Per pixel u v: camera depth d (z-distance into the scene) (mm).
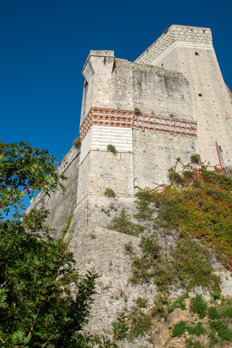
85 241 18234
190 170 24219
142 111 25375
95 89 25094
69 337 8023
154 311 15547
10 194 8445
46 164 8992
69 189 27391
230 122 28094
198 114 27438
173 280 16828
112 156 22781
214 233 19547
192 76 29984
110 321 15062
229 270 18000
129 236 18609
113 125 24078
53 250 8469
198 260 17703
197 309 15344
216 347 13797
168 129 25562
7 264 7996
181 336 14508
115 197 21141
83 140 25297
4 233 8648
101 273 16750
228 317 14922
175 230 19594
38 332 7031
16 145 9375
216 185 23422
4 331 7012
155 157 23844
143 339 14703
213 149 26031
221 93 29688
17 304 7891
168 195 22031
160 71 28438
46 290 7793
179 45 32375
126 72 26734
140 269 16984
